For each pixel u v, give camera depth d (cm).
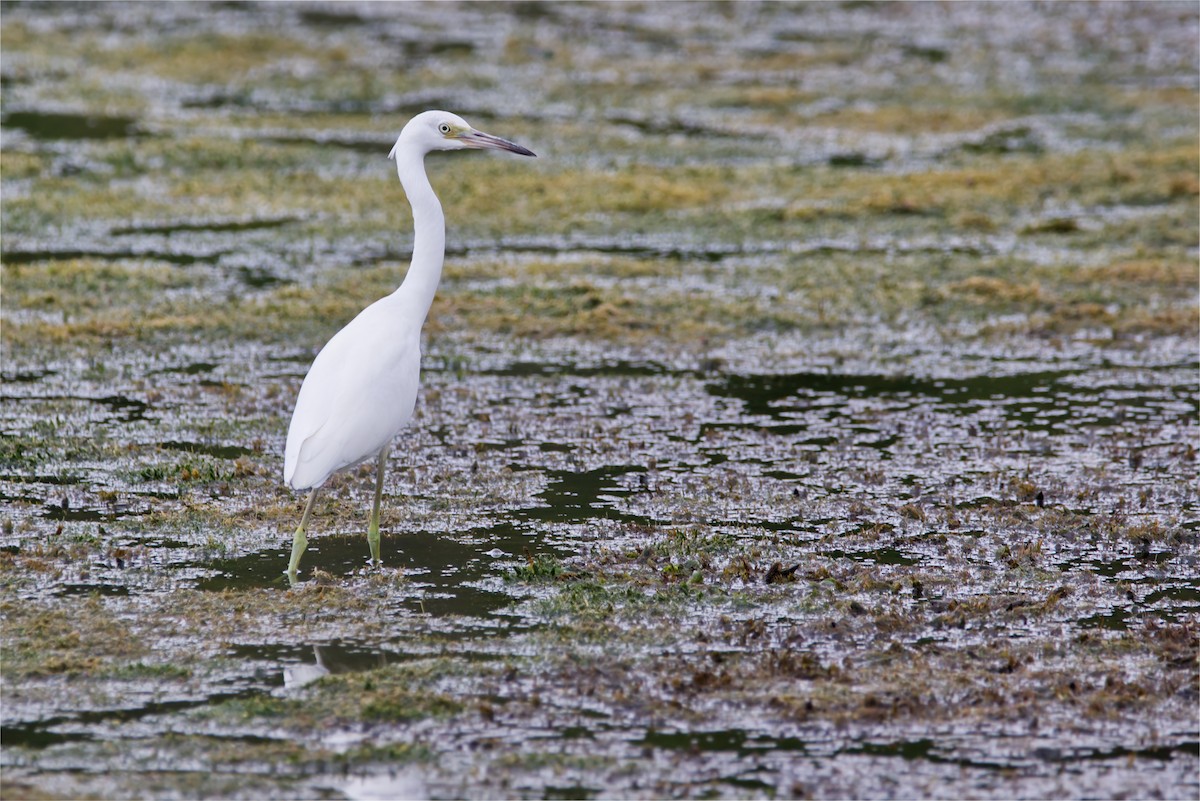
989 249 2062
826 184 2395
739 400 1466
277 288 1838
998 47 3666
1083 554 1080
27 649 872
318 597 964
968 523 1138
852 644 909
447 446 1307
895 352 1641
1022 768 760
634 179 2402
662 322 1728
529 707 812
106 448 1262
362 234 2106
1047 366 1592
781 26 3953
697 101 3069
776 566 1012
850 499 1184
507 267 1945
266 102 3002
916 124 2873
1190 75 3322
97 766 747
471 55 3500
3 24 3600
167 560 1032
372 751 761
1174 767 763
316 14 3981
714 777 747
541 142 2684
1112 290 1858
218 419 1358
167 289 1812
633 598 974
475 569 1027
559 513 1148
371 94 3089
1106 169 2456
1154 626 934
